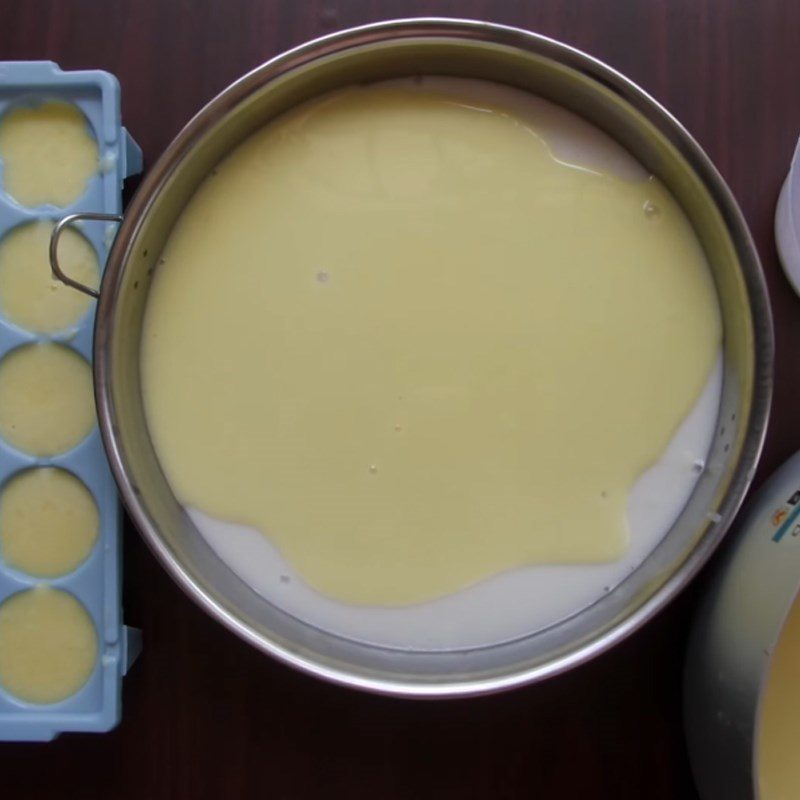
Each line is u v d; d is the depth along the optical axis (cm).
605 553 58
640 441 59
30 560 60
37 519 60
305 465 59
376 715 61
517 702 61
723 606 58
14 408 60
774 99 62
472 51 57
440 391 59
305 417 59
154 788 61
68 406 60
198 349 59
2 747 61
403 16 62
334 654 57
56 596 60
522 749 61
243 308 59
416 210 59
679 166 57
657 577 56
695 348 59
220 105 55
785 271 61
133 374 58
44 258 60
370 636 58
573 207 59
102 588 60
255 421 59
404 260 59
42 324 60
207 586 56
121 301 56
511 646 58
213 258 59
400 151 59
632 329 59
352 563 58
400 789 61
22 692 60
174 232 59
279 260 59
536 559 58
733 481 55
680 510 59
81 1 62
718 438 58
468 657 58
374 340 59
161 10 62
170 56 62
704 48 62
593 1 62
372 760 61
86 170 60
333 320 59
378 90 59
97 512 60
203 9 62
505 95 59
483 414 59
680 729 61
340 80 58
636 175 59
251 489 59
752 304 55
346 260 59
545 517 59
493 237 59
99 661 60
